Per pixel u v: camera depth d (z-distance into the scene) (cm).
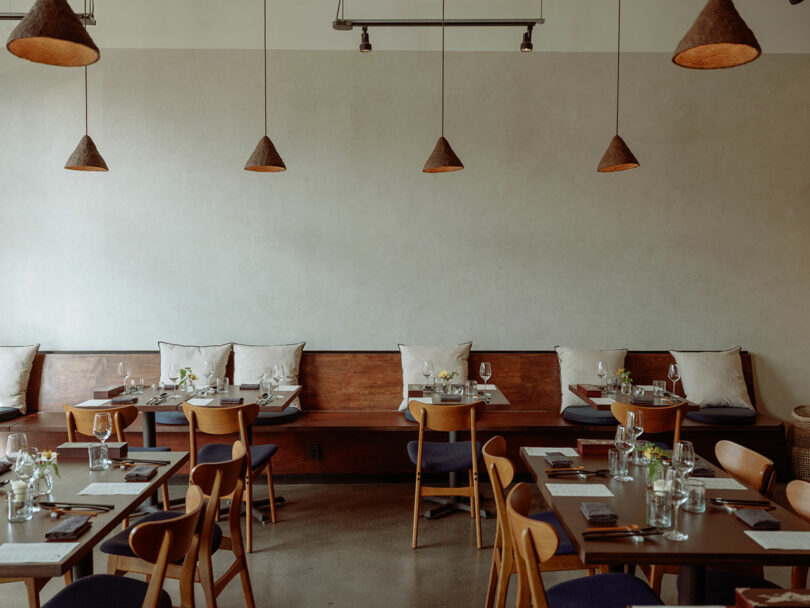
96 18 562
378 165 573
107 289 575
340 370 571
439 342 582
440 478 537
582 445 321
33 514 241
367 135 572
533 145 573
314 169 573
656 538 214
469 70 570
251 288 578
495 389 496
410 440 534
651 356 573
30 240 572
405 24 533
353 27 540
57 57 260
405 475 535
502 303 581
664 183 576
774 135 575
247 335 580
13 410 534
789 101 574
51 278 574
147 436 457
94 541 219
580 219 577
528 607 226
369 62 568
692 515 238
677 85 571
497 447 306
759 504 246
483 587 347
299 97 570
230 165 572
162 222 573
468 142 573
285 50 568
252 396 461
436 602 331
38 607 265
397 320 581
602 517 228
